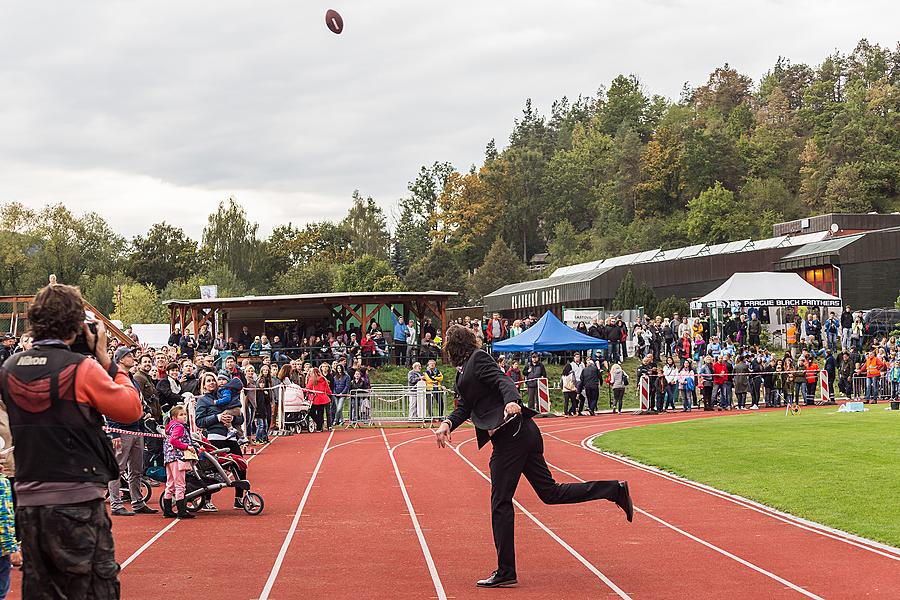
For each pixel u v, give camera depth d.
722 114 164.12
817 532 11.14
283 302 45.81
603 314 48.81
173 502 12.87
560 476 16.88
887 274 54.28
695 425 26.70
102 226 106.31
